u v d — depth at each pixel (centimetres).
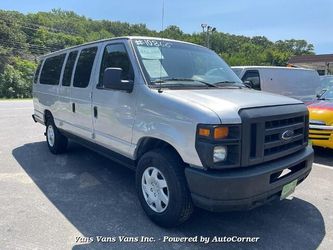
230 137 321
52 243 348
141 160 397
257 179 325
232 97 369
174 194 354
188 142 332
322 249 344
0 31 6022
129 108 414
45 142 831
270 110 349
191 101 347
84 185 517
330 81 888
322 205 454
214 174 319
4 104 2236
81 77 539
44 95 705
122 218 405
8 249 335
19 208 430
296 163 375
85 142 551
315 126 681
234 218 411
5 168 601
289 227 390
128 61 428
